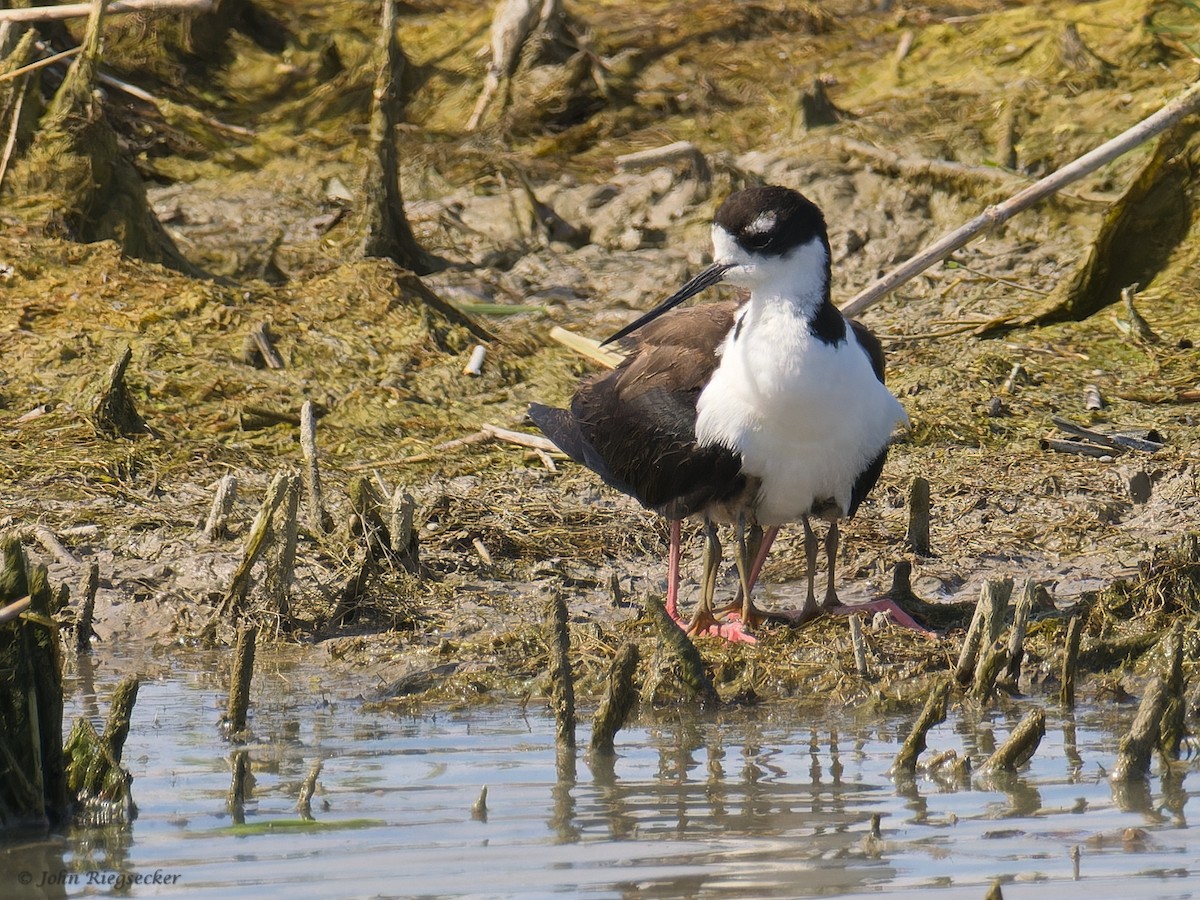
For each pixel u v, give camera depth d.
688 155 19.95
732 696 9.91
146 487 13.52
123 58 22.59
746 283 10.18
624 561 12.59
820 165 19.84
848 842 7.38
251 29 23.98
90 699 9.88
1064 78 21.20
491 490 13.63
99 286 16.38
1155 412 14.88
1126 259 17.08
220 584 11.89
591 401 11.64
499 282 18.25
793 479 10.41
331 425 14.84
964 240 14.17
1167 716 8.73
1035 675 10.20
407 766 8.62
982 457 14.06
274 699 9.98
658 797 8.05
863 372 10.36
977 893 6.75
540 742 9.09
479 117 22.33
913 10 24.75
